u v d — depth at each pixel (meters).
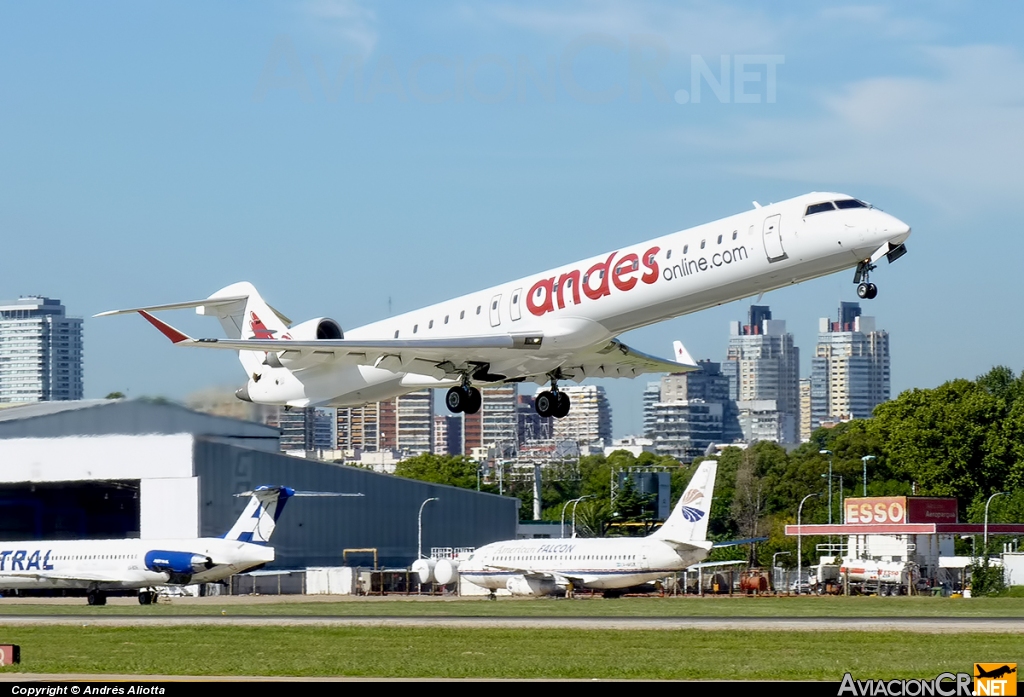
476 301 64.31
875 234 51.97
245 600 99.19
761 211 55.28
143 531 103.12
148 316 63.53
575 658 43.88
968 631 51.75
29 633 58.72
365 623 61.38
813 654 44.06
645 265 57.03
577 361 65.62
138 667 42.06
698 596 97.19
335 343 61.72
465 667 41.00
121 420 103.38
